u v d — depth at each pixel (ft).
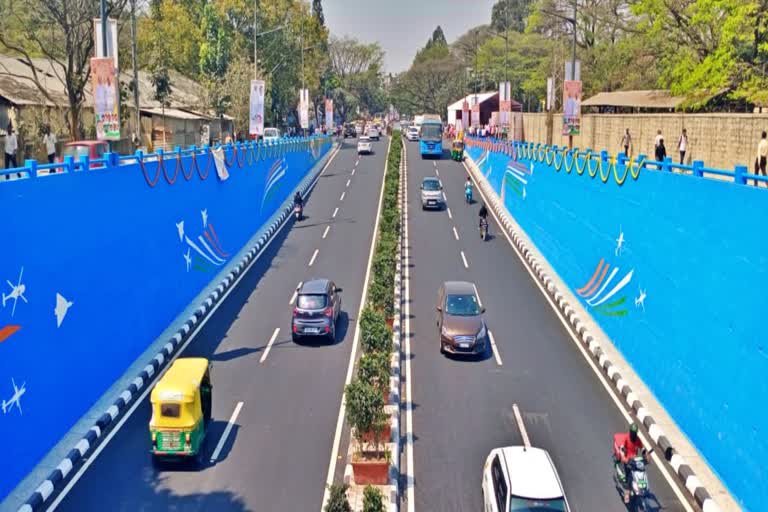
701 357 53.21
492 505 43.39
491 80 348.38
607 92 180.86
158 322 77.66
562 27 220.02
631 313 68.74
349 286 98.43
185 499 47.16
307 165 199.82
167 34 225.76
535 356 72.79
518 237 124.57
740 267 48.19
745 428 46.06
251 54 250.57
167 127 179.42
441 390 64.54
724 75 103.91
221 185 107.55
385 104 553.23
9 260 48.60
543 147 114.11
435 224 137.18
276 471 50.72
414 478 50.06
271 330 80.84
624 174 72.64
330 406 61.26
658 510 46.11
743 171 50.06
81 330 58.90
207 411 54.75
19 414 48.62
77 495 47.50
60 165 58.59
